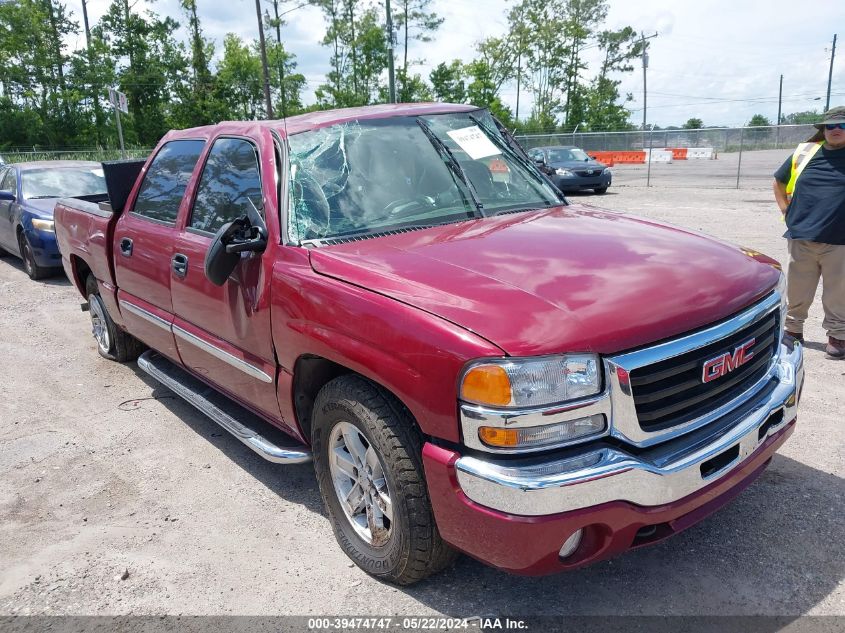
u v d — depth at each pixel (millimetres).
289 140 3596
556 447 2297
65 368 6215
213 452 4449
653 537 2547
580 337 2305
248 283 3402
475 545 2408
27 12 49250
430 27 59719
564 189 20094
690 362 2486
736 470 2635
